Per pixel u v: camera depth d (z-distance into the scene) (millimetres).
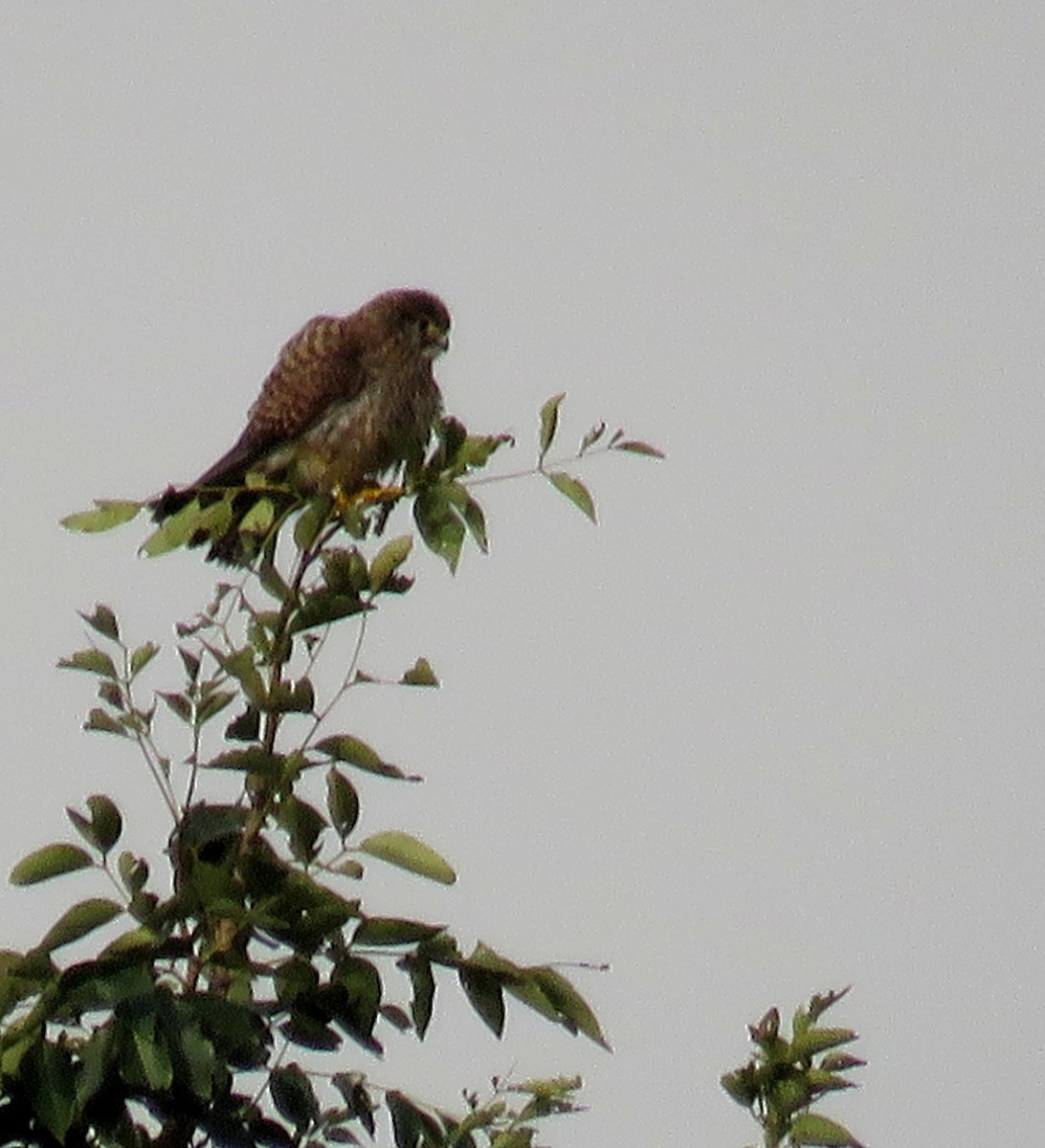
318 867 8531
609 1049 8375
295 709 8562
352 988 8258
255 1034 8023
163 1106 8172
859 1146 8992
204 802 8367
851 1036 9164
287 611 8781
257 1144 8352
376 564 8758
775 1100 9070
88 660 8445
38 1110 7652
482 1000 8375
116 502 9781
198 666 8555
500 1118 8688
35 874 8180
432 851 8523
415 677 8656
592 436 9391
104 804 8211
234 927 8164
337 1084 8609
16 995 7801
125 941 7836
